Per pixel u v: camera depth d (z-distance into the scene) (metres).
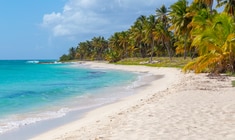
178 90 21.58
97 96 25.30
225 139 8.48
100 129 11.32
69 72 76.56
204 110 12.95
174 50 106.75
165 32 84.12
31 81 45.59
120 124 11.50
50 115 16.98
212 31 33.94
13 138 12.07
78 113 17.36
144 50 119.62
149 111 13.48
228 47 32.06
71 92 29.17
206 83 26.50
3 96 26.73
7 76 58.91
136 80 42.84
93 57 184.50
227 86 23.53
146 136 9.23
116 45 137.12
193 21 42.88
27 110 18.94
